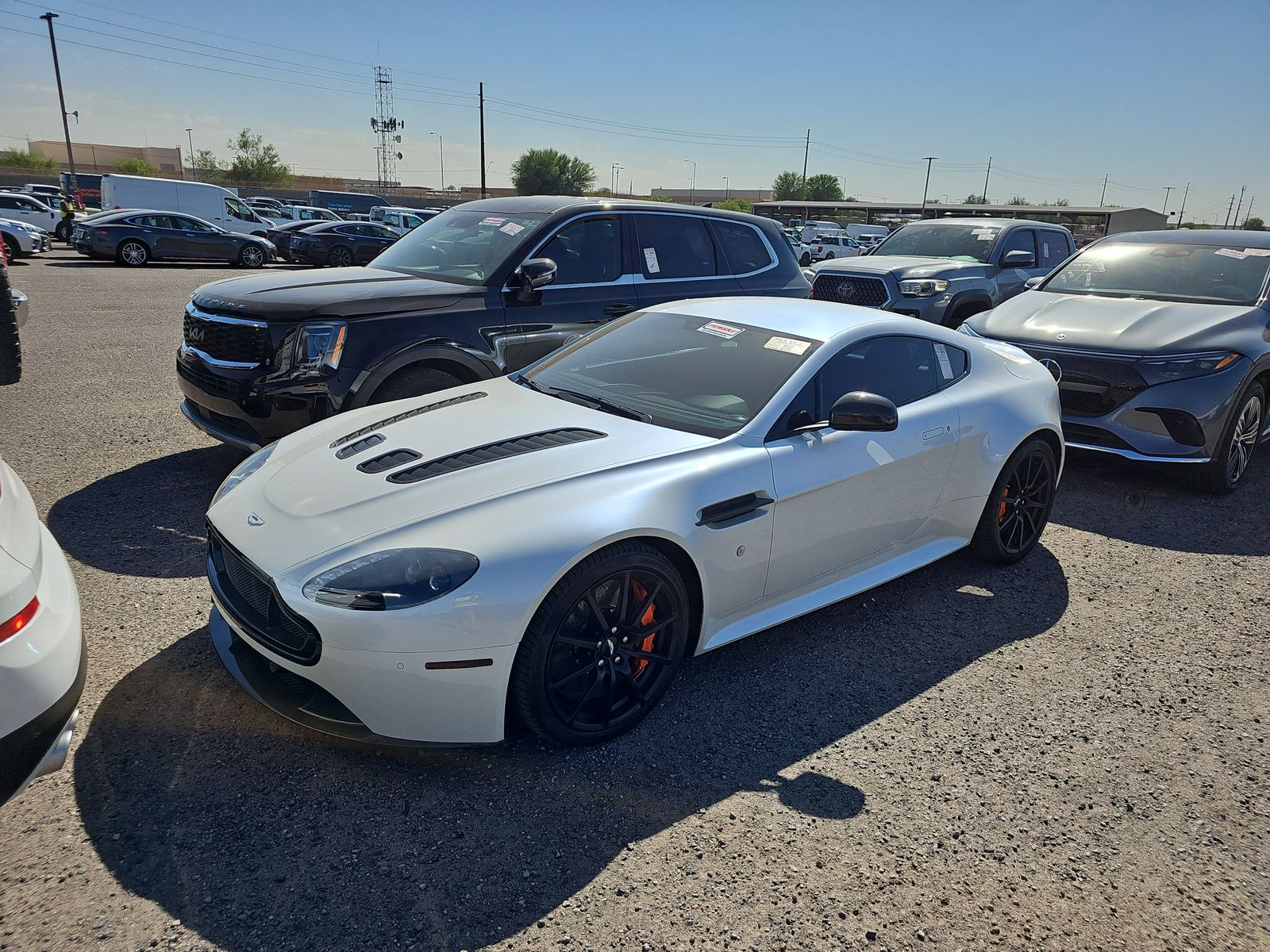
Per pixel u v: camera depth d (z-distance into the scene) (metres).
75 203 44.22
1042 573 4.37
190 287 16.05
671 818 2.47
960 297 8.76
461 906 2.12
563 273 5.36
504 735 2.58
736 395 3.36
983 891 2.25
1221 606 4.06
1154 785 2.73
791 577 3.31
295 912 2.07
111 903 2.07
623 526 2.64
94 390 7.30
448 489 2.74
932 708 3.11
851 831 2.45
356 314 4.62
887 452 3.50
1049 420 4.28
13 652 2.02
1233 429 5.49
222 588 2.85
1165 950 2.10
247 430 4.64
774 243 6.47
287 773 2.58
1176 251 6.77
